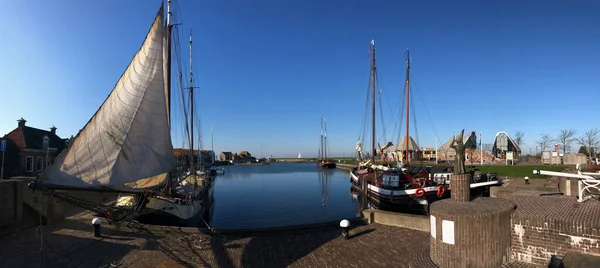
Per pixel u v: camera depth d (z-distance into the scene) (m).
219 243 10.84
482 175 27.56
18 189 12.01
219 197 37.88
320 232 11.93
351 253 9.40
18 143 38.56
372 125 46.47
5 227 11.52
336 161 146.88
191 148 36.72
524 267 6.19
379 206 27.67
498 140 67.50
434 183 25.94
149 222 16.81
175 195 19.34
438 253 6.73
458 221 6.34
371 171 38.38
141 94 12.77
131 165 12.02
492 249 6.23
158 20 13.61
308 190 44.19
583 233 5.77
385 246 9.86
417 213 24.98
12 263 8.97
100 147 11.38
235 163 171.75
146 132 12.70
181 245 10.67
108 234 12.05
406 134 42.16
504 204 6.96
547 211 6.61
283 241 10.93
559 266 4.96
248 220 23.73
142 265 8.84
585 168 21.48
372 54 47.47
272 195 38.94
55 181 10.32
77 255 9.68
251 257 9.44
